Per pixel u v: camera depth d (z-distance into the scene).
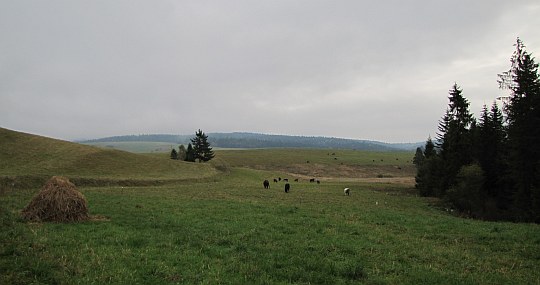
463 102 69.06
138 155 84.38
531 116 45.84
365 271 12.54
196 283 10.79
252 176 94.81
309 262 13.27
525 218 42.81
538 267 14.73
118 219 20.75
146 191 42.88
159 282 10.77
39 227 16.92
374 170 148.25
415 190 74.62
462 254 16.23
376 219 26.44
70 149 72.81
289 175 112.19
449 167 62.81
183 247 14.90
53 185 19.92
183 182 62.56
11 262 11.15
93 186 48.31
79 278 10.53
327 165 154.50
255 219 23.52
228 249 14.97
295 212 28.17
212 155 130.88
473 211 47.97
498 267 14.48
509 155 50.72
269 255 14.16
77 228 17.42
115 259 12.63
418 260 14.90
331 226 22.00
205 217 23.45
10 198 27.36
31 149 68.81
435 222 25.91
